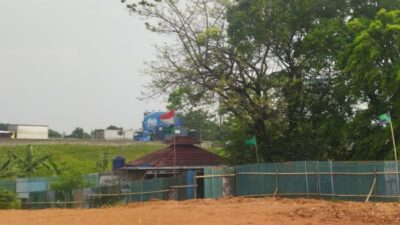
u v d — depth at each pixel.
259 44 30.88
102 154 60.50
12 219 14.41
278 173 25.19
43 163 49.16
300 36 31.66
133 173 35.56
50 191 32.09
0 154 58.97
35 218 14.58
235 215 14.02
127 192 28.03
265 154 31.70
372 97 28.77
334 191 23.95
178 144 33.94
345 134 29.45
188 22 30.56
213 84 30.56
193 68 30.48
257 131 31.69
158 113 76.69
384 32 26.39
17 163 48.88
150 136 76.44
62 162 55.44
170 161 32.44
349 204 16.80
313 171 24.56
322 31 29.45
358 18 29.30
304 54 31.53
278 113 30.81
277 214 14.23
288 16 30.05
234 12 30.67
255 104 30.03
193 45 30.52
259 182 25.42
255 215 14.02
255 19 30.27
